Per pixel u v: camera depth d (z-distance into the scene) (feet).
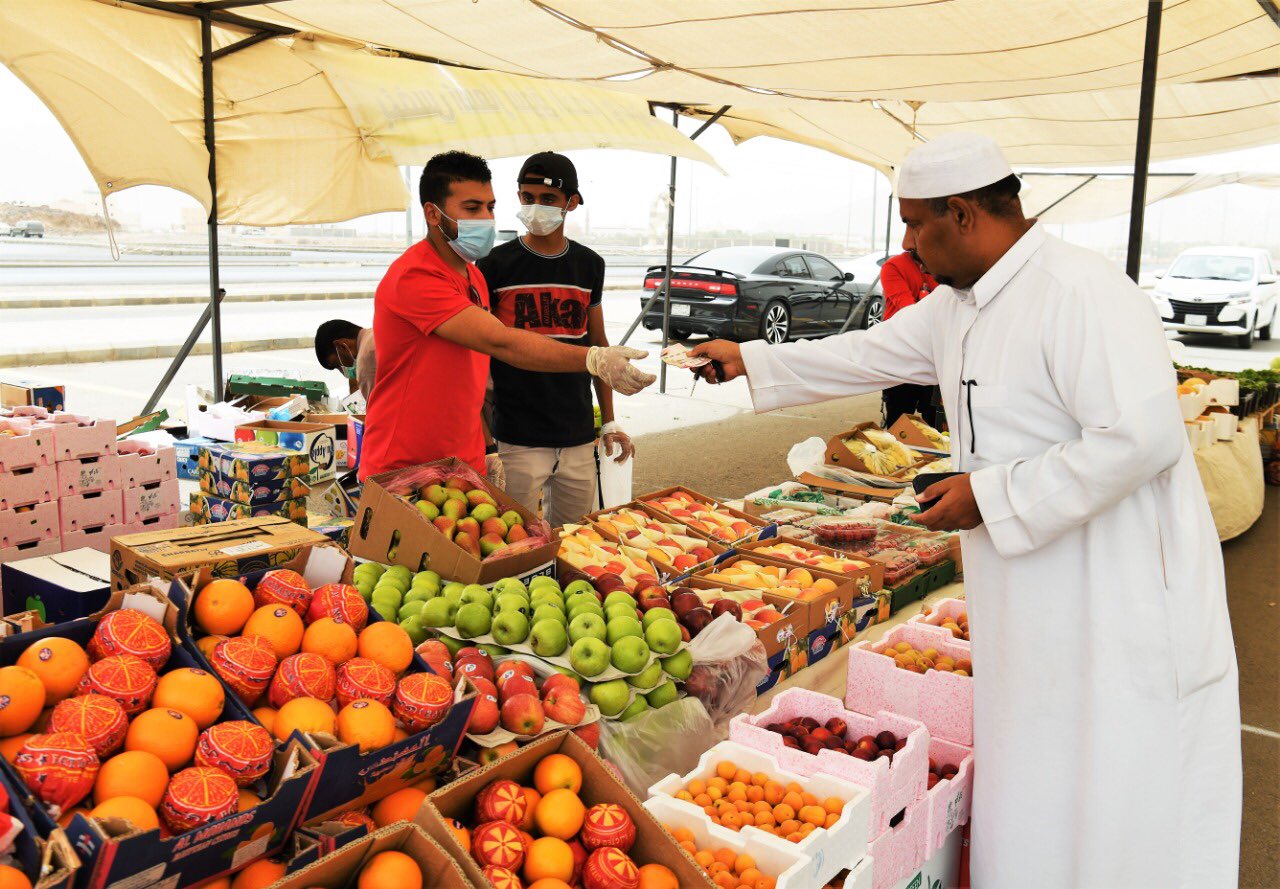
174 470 16.17
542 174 12.82
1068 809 7.84
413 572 9.45
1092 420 7.13
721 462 29.35
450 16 18.94
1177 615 7.45
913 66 22.11
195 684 5.49
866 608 11.45
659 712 7.98
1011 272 7.62
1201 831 7.69
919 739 7.98
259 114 23.89
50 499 14.48
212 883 5.01
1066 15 18.04
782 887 6.19
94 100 17.60
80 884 4.40
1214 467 22.81
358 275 110.11
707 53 21.17
